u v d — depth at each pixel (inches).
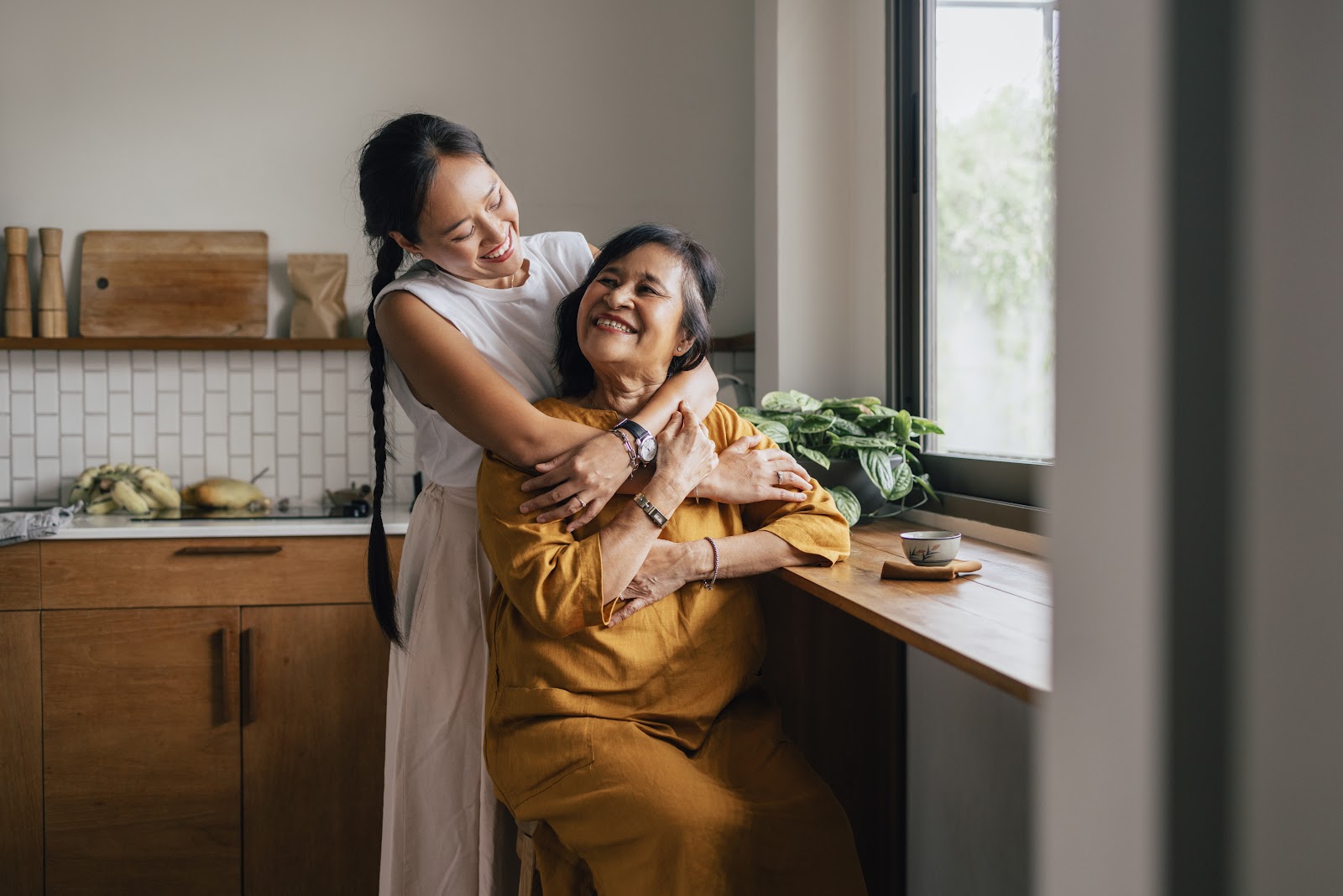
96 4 114.9
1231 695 15.5
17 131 114.3
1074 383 17.4
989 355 75.9
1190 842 15.6
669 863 46.6
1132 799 16.2
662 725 52.6
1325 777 15.8
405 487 116.9
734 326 120.3
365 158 55.7
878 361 93.4
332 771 96.7
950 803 68.7
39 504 114.5
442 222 54.7
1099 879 17.0
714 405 62.9
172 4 115.6
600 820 48.9
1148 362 15.5
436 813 62.6
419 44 117.9
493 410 52.8
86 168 115.0
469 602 62.8
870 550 65.7
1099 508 16.8
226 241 115.0
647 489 52.3
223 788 96.0
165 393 115.4
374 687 96.7
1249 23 15.4
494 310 59.6
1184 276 15.3
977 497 76.4
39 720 94.9
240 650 96.1
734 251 120.6
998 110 73.4
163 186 115.6
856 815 74.2
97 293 113.7
